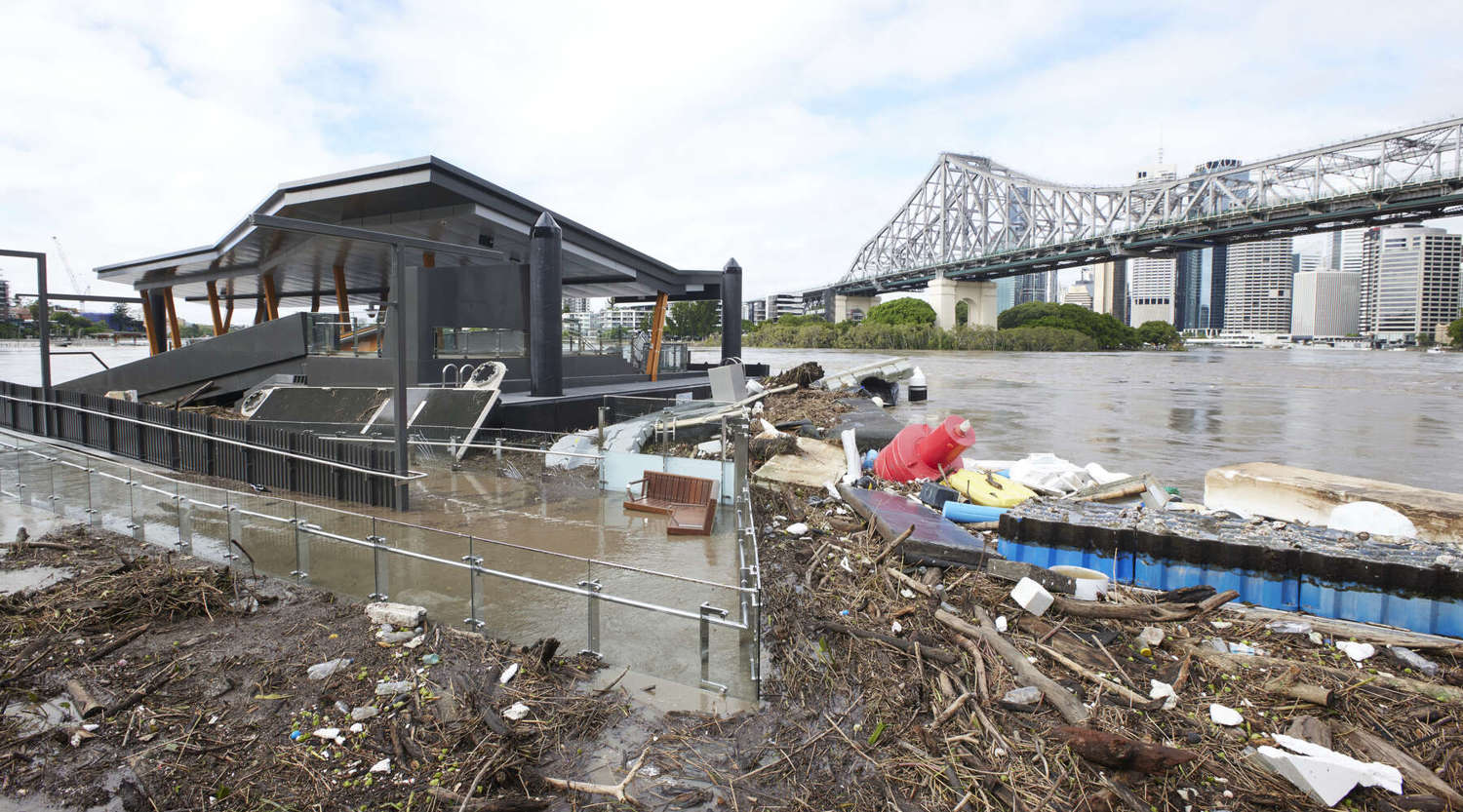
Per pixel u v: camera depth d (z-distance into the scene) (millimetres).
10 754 4594
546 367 17641
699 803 4125
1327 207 82938
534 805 4109
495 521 9891
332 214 22359
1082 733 4492
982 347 129625
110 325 80750
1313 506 9117
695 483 10211
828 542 8414
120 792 4262
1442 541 7879
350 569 6977
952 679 5332
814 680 5398
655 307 29312
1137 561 7137
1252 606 6523
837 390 25234
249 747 4656
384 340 17062
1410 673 5426
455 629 6195
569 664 5656
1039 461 12766
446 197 20141
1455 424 24250
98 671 5559
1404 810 3994
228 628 6305
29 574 7637
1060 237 118875
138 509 9125
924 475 11633
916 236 159000
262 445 11578
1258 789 4199
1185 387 42656
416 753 4566
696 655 5629
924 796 4195
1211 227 94625
